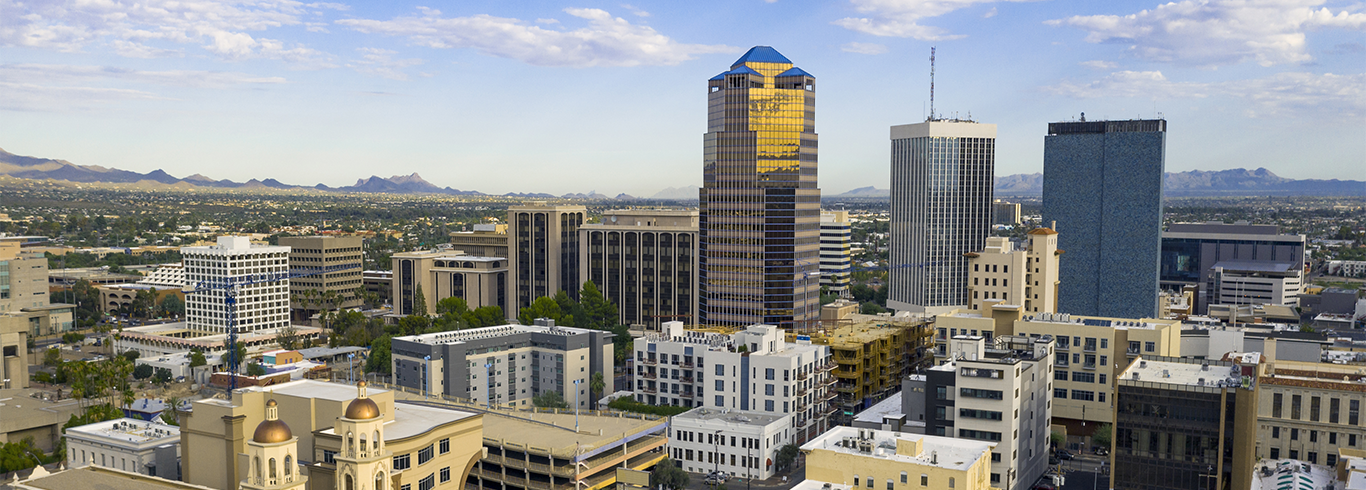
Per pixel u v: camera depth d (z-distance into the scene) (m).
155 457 196.50
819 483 158.38
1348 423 177.25
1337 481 150.25
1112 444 186.88
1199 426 179.25
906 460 159.88
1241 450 176.50
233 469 163.25
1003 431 198.50
